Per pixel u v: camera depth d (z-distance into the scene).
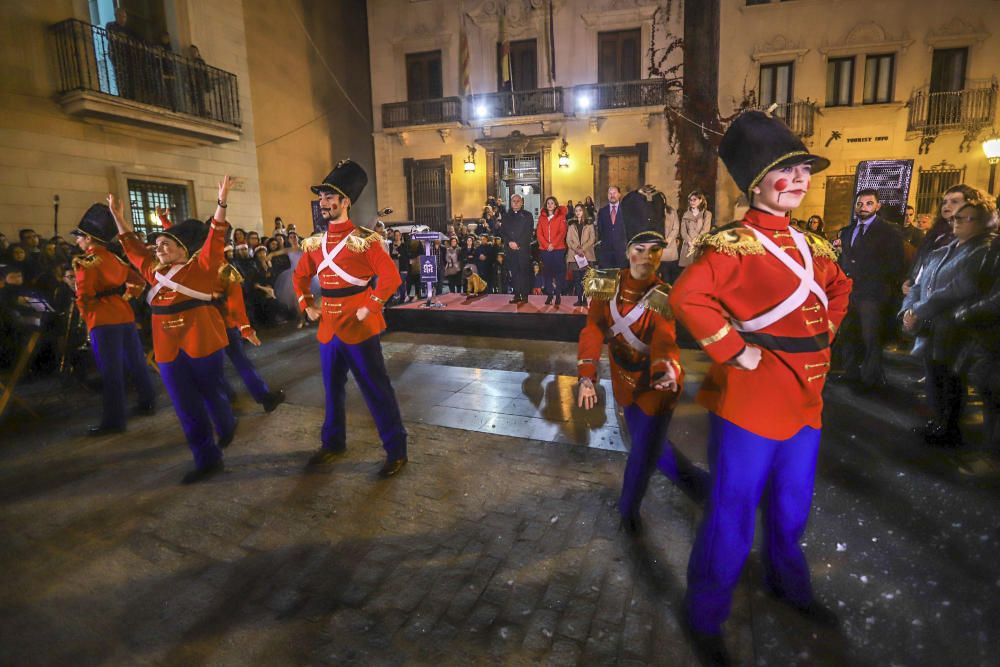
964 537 2.69
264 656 2.04
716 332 1.73
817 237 1.94
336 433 3.71
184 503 3.21
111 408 4.36
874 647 2.00
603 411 4.65
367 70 19.75
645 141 17.36
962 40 15.15
